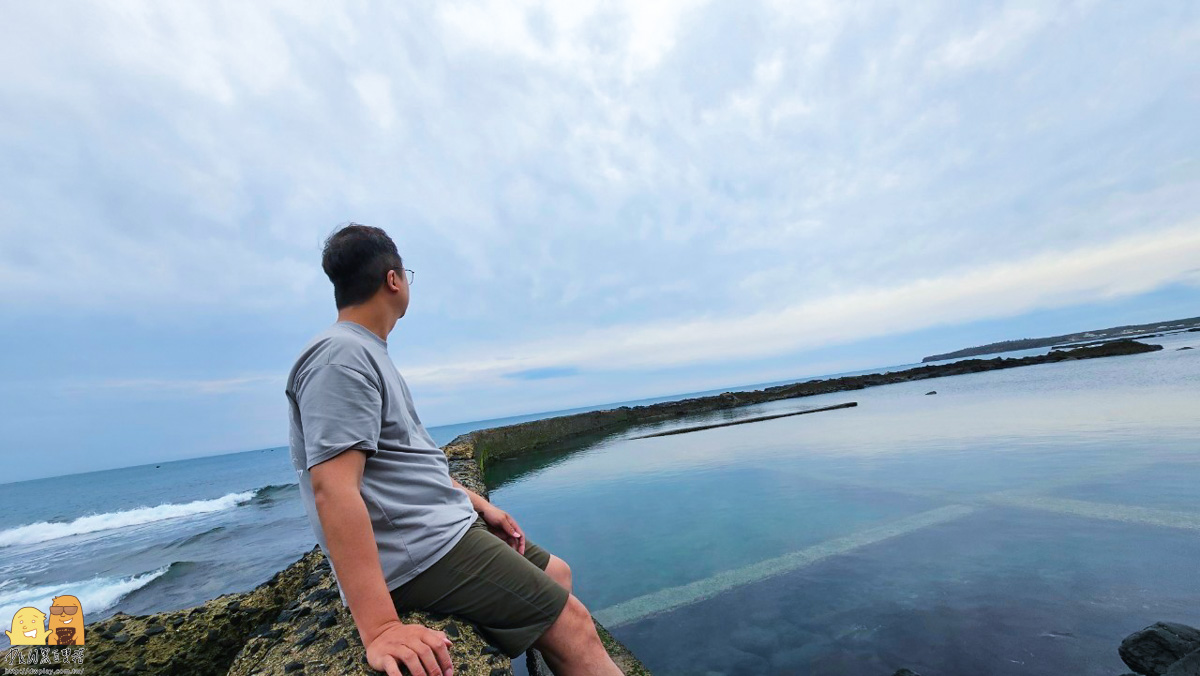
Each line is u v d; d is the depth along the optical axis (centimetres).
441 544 132
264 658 158
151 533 1359
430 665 103
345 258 144
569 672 137
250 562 844
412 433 146
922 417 1341
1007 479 595
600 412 2628
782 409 2255
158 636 238
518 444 1855
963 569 354
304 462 134
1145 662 227
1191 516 406
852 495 611
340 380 116
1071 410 1118
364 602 106
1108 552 353
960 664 246
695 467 980
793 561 414
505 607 131
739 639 297
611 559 482
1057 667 236
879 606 315
